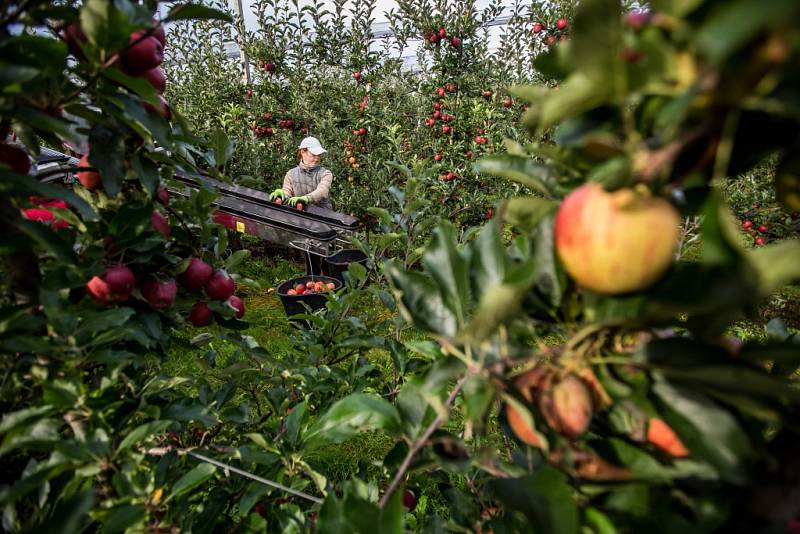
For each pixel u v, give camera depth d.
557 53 0.69
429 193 7.43
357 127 8.99
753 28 0.39
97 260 1.33
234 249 7.73
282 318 5.77
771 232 6.17
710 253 0.53
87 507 0.89
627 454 0.72
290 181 7.45
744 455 0.62
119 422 1.34
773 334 1.09
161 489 1.26
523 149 0.85
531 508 0.67
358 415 1.08
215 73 10.49
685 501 0.71
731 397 0.64
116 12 1.03
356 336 2.06
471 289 0.82
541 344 0.81
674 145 0.54
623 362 0.69
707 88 0.48
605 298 0.70
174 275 1.69
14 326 1.17
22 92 0.99
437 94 8.44
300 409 1.61
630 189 0.59
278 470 1.51
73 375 1.30
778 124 0.62
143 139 1.49
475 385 0.77
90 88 1.20
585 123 0.71
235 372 2.14
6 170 0.96
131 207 1.40
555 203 0.81
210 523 1.49
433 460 0.97
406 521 1.91
